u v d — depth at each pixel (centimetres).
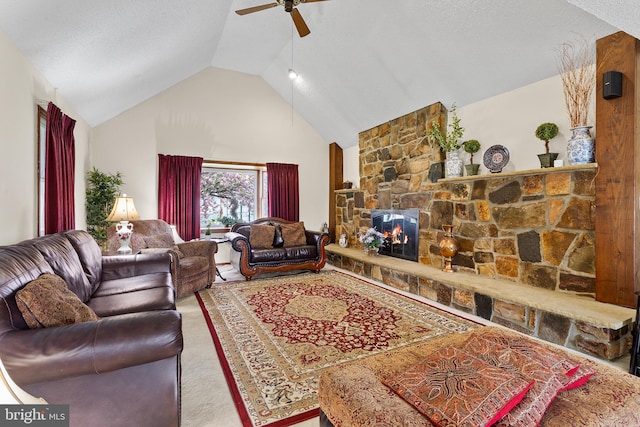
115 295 243
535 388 102
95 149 470
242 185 593
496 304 290
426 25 321
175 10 296
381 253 502
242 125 575
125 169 489
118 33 279
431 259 411
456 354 122
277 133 607
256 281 444
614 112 242
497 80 329
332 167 646
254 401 177
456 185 376
